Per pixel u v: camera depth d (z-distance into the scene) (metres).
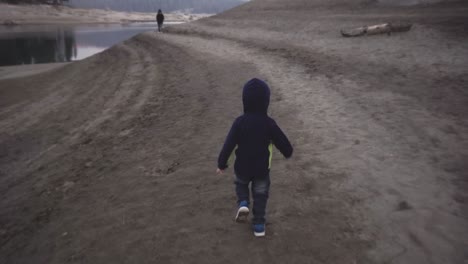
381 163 4.46
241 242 3.12
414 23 15.70
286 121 6.44
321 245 2.99
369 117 6.20
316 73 10.11
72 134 8.79
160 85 11.60
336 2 30.28
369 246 2.94
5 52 38.34
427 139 5.07
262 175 2.97
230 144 2.91
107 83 14.37
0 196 5.99
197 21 35.91
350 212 3.44
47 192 5.50
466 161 4.32
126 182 4.96
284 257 2.88
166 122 7.62
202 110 7.85
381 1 25.48
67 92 14.59
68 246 3.62
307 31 19.31
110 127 8.41
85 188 5.20
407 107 6.46
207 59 14.48
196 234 3.34
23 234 4.28
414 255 2.79
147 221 3.74
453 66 8.73
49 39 54.69
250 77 10.38
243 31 23.72
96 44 47.59
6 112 12.58
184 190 4.35
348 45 13.61
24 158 7.84
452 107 6.20
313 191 3.91
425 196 3.63
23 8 122.62
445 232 3.04
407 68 9.16
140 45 24.12
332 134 5.61
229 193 4.11
